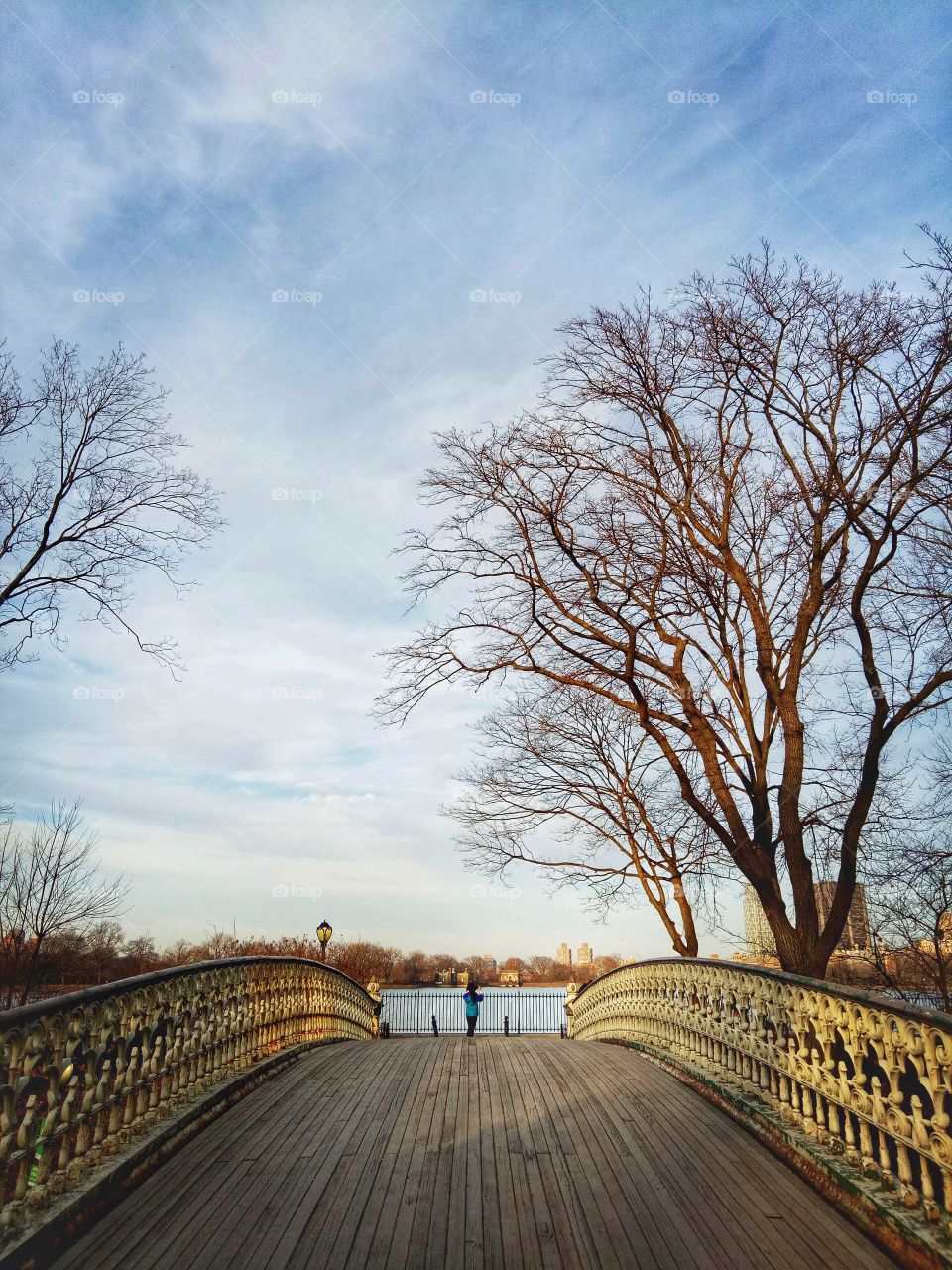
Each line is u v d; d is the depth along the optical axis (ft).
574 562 44.50
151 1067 22.88
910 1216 16.72
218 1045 28.73
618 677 44.52
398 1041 48.83
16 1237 15.46
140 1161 20.86
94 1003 19.26
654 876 65.41
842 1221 18.66
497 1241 17.88
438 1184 20.86
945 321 37.04
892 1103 17.61
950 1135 15.55
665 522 43.91
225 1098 27.81
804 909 39.93
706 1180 21.15
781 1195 20.17
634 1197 20.13
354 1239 17.84
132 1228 18.06
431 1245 17.67
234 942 112.57
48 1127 17.28
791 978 22.66
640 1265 16.93
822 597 41.83
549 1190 20.54
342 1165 22.07
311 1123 25.86
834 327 40.40
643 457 44.70
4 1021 14.89
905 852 42.42
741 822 42.09
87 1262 16.53
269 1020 35.76
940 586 39.27
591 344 44.34
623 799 67.56
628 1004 47.62
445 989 105.81
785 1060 23.48
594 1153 23.13
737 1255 17.22
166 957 102.27
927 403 36.81
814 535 40.81
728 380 42.24
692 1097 29.22
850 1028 19.61
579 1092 29.89
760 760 43.29
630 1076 33.06
